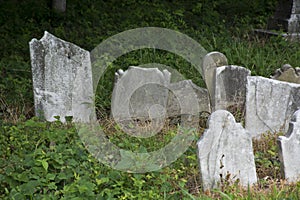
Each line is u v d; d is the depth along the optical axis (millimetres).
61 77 7617
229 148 6074
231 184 6074
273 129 7309
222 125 6035
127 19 10828
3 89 8234
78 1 11523
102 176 5930
